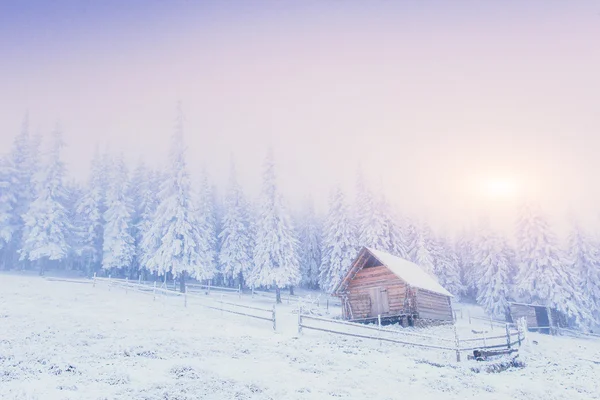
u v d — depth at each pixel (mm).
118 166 58938
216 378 11992
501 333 32375
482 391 12641
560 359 21406
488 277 56219
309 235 69000
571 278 49312
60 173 55469
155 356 14344
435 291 36219
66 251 53812
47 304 26750
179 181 46438
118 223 55656
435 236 69438
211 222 62625
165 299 31734
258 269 50406
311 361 15672
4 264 55594
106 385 10492
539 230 50531
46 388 9891
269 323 26938
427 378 13898
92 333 17734
